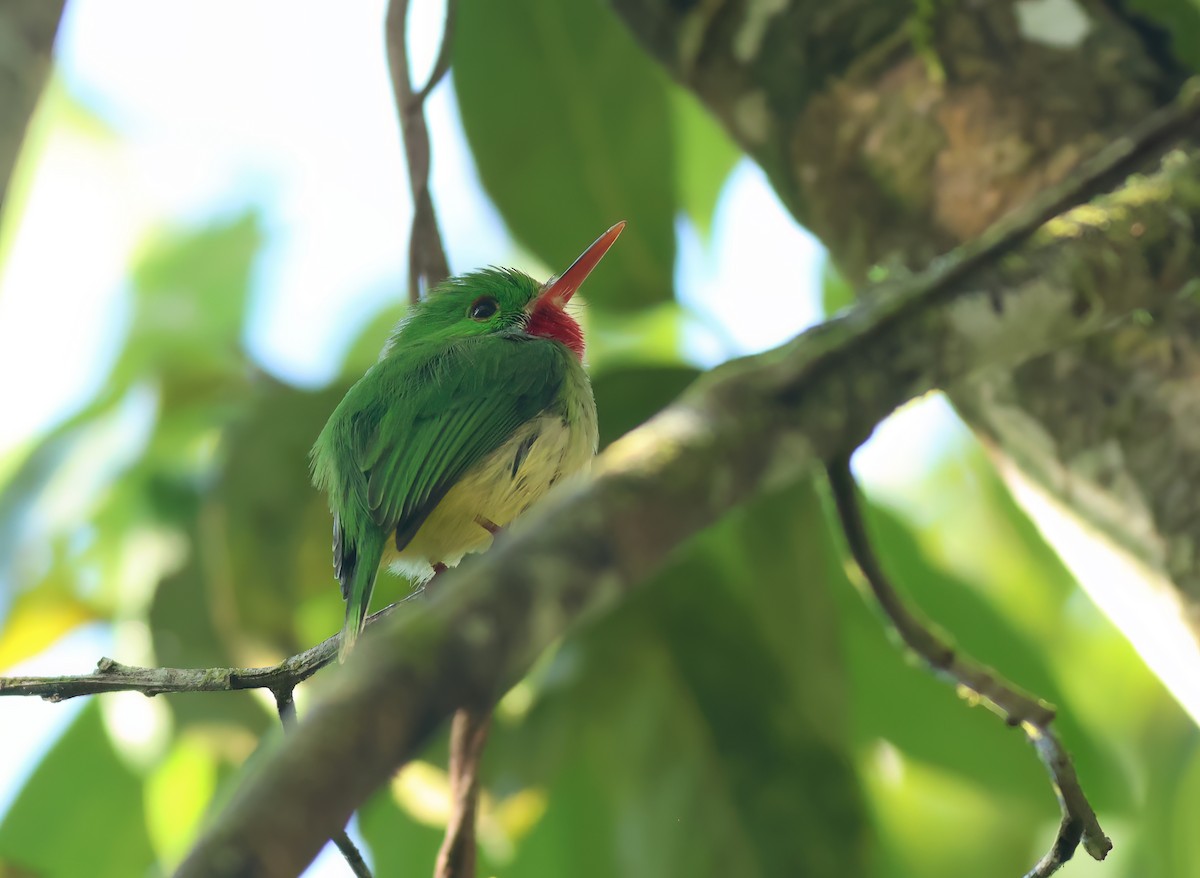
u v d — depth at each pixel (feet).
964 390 19.15
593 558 7.84
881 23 20.61
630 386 27.12
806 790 26.32
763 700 26.86
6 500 32.22
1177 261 13.64
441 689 6.93
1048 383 18.19
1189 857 33.17
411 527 23.12
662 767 26.66
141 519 31.40
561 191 30.30
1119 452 17.83
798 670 27.04
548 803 27.94
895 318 10.75
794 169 21.34
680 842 26.37
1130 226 13.62
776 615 27.30
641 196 30.35
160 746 30.86
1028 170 19.38
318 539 27.07
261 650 26.86
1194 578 17.39
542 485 24.54
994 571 36.52
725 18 21.42
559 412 24.71
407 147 20.53
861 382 10.05
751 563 27.53
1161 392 17.61
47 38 12.71
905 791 33.91
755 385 9.48
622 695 26.81
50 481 32.37
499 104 30.12
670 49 22.08
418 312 29.30
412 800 25.20
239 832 6.15
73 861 32.09
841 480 15.81
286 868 6.14
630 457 8.54
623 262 30.53
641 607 27.20
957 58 20.10
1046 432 18.35
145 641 28.81
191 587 28.99
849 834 26.22
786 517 27.48
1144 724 34.86
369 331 37.63
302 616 27.35
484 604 7.30
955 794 33.65
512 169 30.22
